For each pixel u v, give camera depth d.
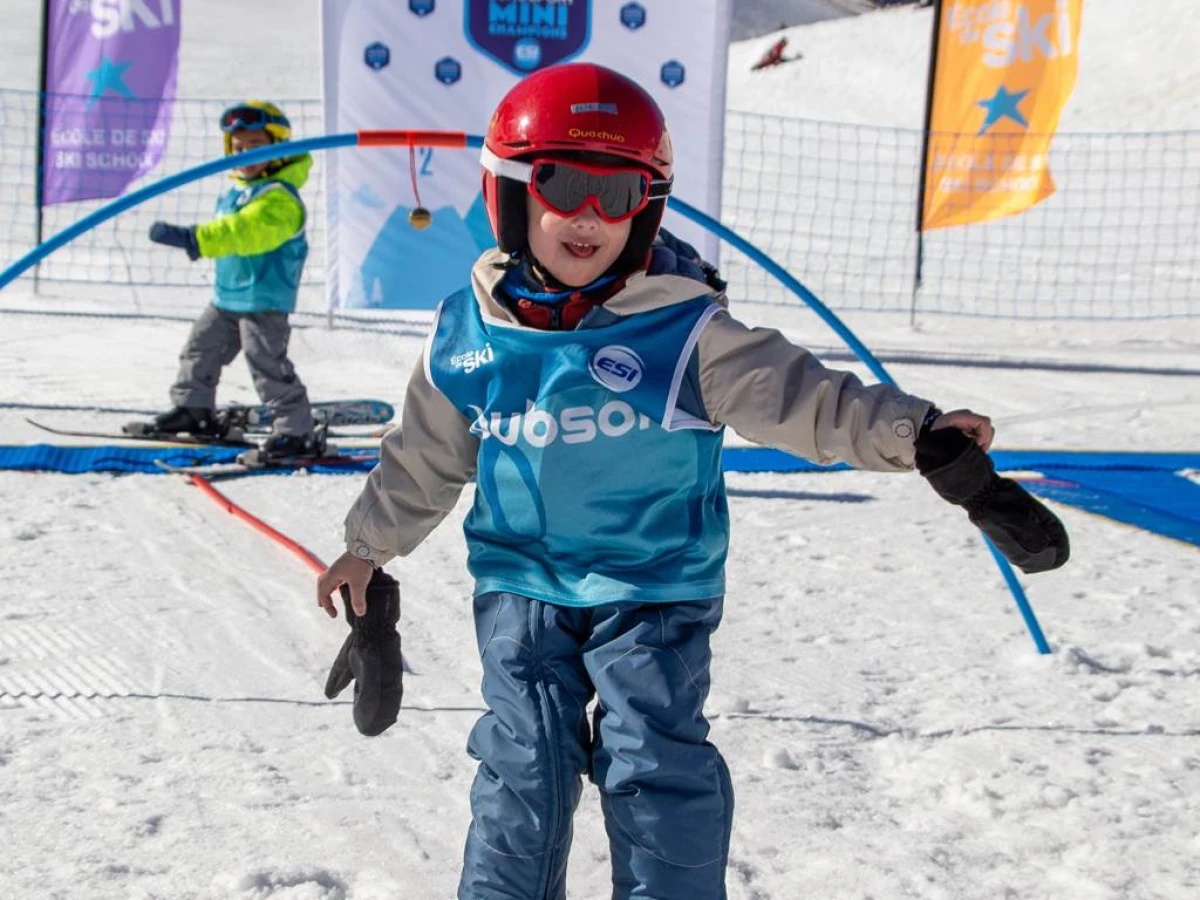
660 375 2.12
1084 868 2.84
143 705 3.65
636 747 2.08
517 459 2.19
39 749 3.33
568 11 9.74
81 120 11.60
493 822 2.16
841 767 3.36
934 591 4.98
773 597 4.86
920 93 29.69
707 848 2.11
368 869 2.78
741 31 44.94
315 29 36.84
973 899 2.70
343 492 6.31
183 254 15.07
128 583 4.79
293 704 3.70
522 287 2.23
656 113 2.15
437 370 2.26
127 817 2.97
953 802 3.16
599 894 2.71
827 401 2.04
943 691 3.93
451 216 10.12
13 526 5.45
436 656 4.13
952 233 17.59
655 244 2.30
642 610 2.18
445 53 9.86
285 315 6.80
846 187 19.86
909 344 12.15
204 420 7.20
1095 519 6.22
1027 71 11.99
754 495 6.53
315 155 18.39
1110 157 21.84
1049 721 3.68
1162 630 4.56
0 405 8.04
